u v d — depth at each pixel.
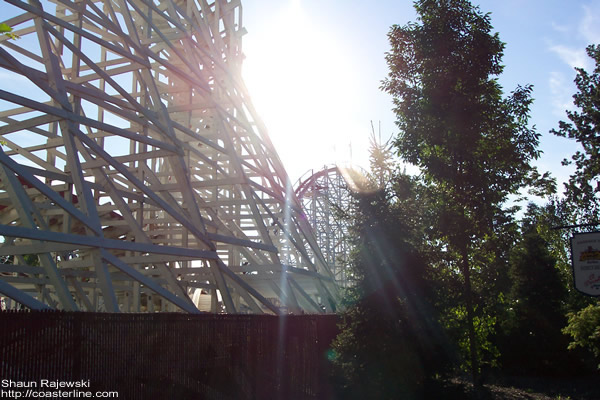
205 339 11.12
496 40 15.01
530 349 20.94
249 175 24.64
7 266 14.90
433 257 14.51
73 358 8.35
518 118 15.20
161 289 13.18
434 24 15.13
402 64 15.55
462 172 15.07
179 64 22.94
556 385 17.95
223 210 24.72
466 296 14.95
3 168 10.88
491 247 15.34
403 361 12.96
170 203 18.08
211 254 15.41
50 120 12.86
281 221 25.72
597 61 15.45
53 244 11.59
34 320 7.91
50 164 18.78
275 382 13.19
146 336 9.73
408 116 15.34
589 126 15.14
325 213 37.81
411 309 13.63
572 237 10.82
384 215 14.16
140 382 9.42
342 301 14.44
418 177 15.66
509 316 20.95
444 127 14.67
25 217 10.62
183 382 10.34
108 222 20.33
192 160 25.56
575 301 23.06
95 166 14.64
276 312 17.39
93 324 8.78
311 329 15.12
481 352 16.58
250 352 12.45
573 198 16.12
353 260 14.25
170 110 20.62
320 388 14.66
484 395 14.12
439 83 14.94
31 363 7.78
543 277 22.00
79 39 15.34
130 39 16.88
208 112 25.03
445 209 14.91
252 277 20.84
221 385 11.29
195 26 22.48
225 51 24.55
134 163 21.66
